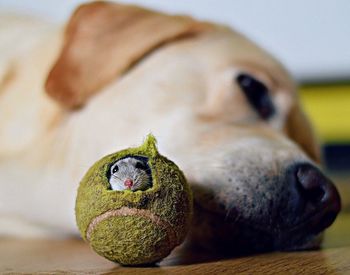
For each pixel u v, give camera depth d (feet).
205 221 1.61
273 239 1.63
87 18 2.12
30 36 2.35
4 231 2.17
